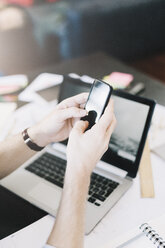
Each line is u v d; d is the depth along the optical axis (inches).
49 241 19.2
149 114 28.8
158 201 27.3
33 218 25.8
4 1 81.7
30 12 84.8
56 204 26.5
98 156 21.2
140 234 23.8
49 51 85.7
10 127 37.4
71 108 25.6
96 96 24.7
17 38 76.9
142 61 109.8
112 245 22.9
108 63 53.1
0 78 49.1
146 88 45.6
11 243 23.6
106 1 94.1
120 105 30.4
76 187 19.9
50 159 31.7
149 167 30.9
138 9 97.7
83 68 51.5
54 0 90.4
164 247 22.6
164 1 102.1
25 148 28.5
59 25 84.5
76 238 19.0
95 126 21.6
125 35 100.3
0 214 26.1
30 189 28.0
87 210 25.7
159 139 35.0
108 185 28.3
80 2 92.1
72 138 21.4
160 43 111.3
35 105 42.2
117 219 25.5
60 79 48.3
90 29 91.5
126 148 29.5
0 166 28.7
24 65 81.2
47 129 27.4
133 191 28.3
